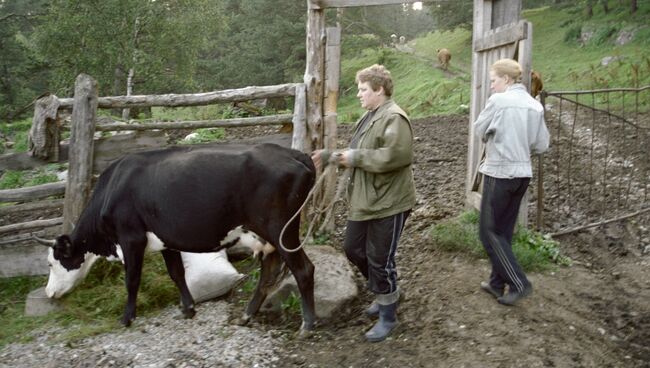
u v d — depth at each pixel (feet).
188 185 13.79
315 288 14.98
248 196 13.69
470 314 14.11
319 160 12.53
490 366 12.14
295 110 18.60
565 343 13.10
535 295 15.16
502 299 14.43
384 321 13.46
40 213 21.99
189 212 13.80
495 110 13.98
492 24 19.79
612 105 45.09
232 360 13.11
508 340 13.01
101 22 63.57
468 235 17.63
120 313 15.94
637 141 31.22
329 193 19.11
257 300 14.85
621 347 13.47
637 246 19.12
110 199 14.65
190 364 13.03
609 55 80.02
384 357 12.74
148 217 14.34
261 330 14.56
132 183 14.48
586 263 17.87
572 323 14.05
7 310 16.75
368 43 113.60
